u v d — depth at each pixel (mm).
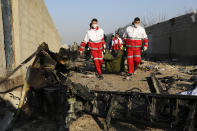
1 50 3596
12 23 3871
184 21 14484
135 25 7023
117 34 11352
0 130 2887
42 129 2895
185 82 6098
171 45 16594
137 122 2941
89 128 3027
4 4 3715
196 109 2443
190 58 13594
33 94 3408
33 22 6332
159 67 10352
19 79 3924
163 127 2711
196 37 13023
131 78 6898
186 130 2439
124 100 3164
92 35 7113
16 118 3088
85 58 15484
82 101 3520
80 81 6398
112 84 5891
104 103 3373
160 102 2787
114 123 3244
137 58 7227
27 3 5273
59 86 3385
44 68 3758
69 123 3043
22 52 4305
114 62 7914
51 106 3289
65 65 4020
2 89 3502
